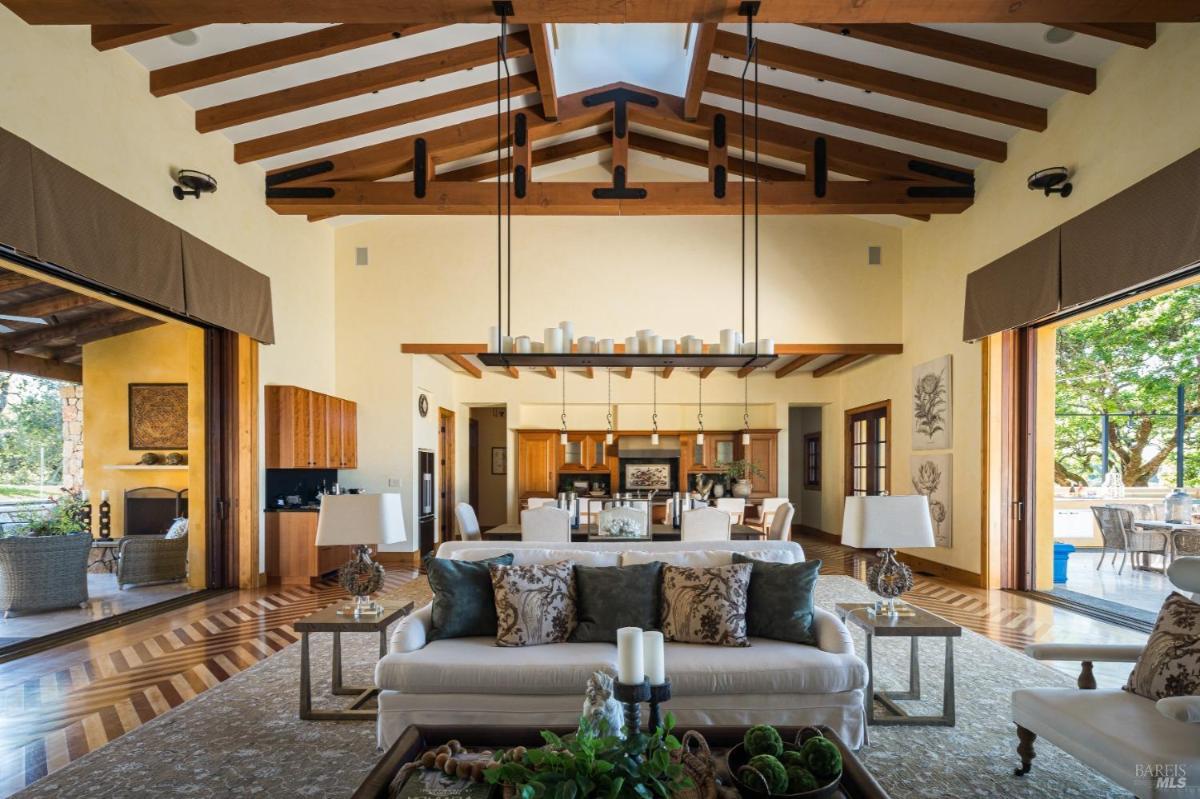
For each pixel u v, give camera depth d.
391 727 2.72
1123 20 3.60
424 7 3.44
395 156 6.68
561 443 10.73
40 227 3.76
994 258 6.28
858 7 3.46
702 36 5.00
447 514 10.27
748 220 8.29
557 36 5.73
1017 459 6.30
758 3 3.40
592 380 10.82
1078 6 3.48
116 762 2.71
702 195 6.64
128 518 8.12
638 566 3.25
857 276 8.27
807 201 6.64
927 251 7.62
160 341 8.29
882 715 3.20
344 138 6.12
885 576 3.23
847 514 3.48
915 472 7.87
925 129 6.07
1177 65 4.12
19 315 6.59
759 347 4.73
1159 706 1.94
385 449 8.19
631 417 11.07
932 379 7.43
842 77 5.44
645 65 6.54
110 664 4.00
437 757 1.88
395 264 8.28
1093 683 2.59
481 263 8.27
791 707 2.76
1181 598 2.50
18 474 11.23
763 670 2.74
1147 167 4.36
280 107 5.45
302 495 7.34
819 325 8.23
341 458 7.72
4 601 5.13
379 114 6.05
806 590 3.10
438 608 3.12
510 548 3.54
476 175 7.70
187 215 5.35
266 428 6.66
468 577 3.17
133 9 3.56
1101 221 4.69
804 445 12.65
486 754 2.00
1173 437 10.82
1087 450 11.45
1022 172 5.83
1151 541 6.99
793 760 1.79
